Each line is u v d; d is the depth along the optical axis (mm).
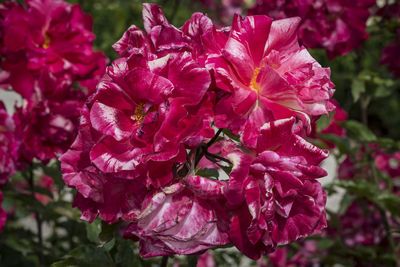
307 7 685
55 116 530
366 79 850
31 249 661
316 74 394
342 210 862
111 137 371
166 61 365
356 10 699
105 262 513
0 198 522
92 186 382
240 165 366
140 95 367
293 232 386
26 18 524
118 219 395
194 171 382
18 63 527
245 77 383
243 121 376
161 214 367
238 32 386
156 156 361
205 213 371
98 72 559
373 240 938
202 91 362
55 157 545
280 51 402
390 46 912
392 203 765
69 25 546
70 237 742
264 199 367
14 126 524
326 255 871
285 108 383
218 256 728
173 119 361
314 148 375
